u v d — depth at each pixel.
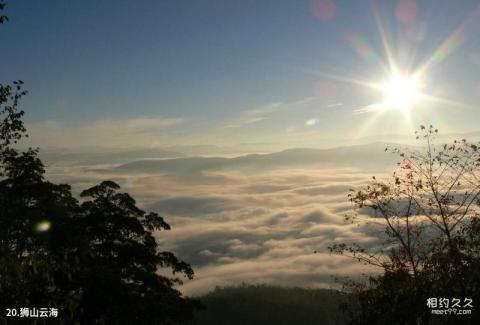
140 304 22.97
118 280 21.72
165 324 28.06
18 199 26.98
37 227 25.70
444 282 11.78
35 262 10.61
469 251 13.28
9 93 19.73
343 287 15.98
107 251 27.92
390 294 12.13
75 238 27.08
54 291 10.52
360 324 12.41
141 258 28.77
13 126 19.89
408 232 14.93
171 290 30.61
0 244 10.68
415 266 14.59
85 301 17.28
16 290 9.56
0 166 28.62
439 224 13.85
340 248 17.08
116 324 18.73
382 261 15.69
